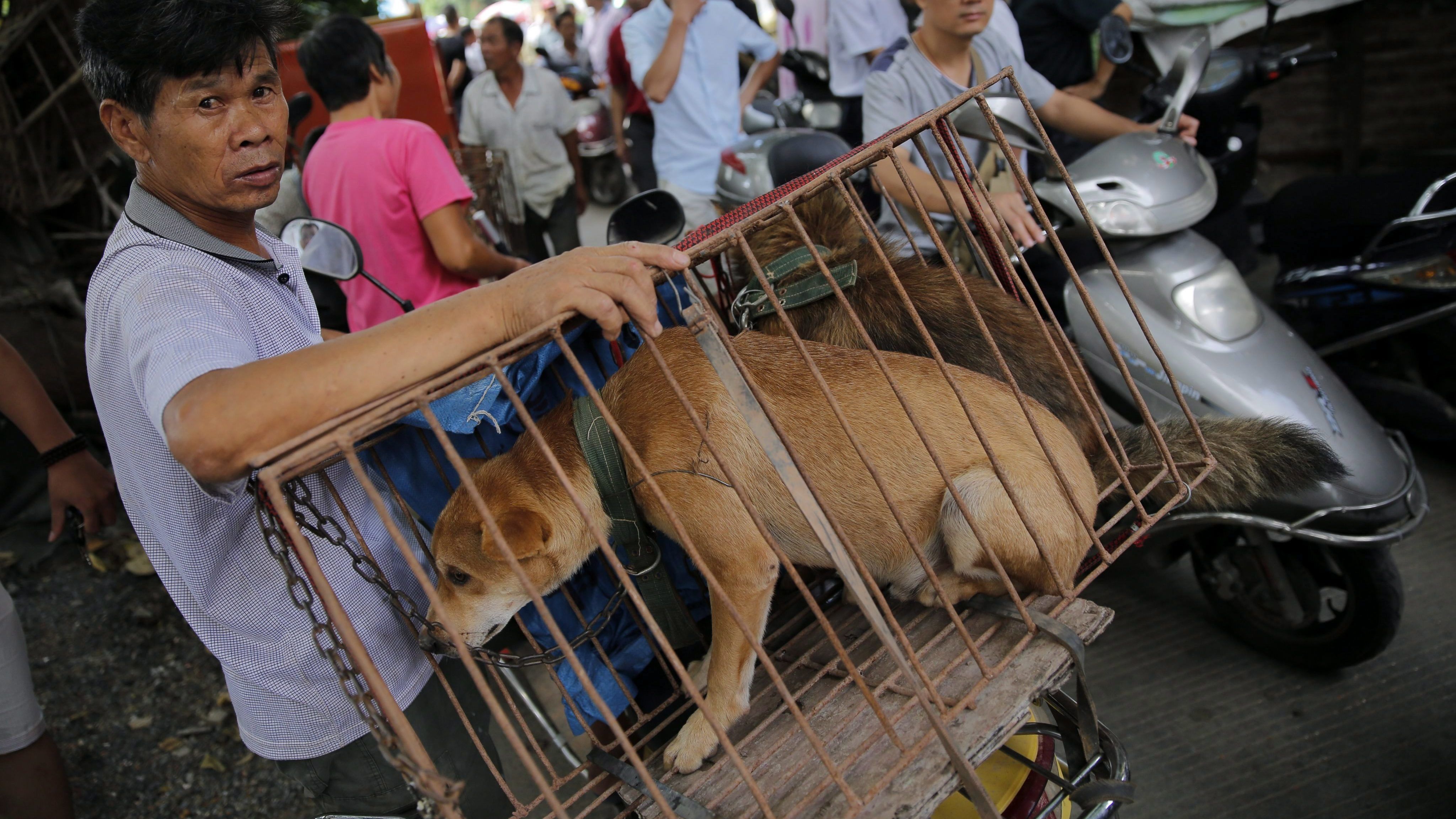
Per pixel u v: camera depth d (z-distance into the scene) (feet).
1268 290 16.88
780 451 4.22
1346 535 8.20
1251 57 13.37
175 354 4.32
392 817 6.28
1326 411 8.58
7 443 11.62
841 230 7.14
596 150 32.50
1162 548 9.60
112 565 13.19
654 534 6.06
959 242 9.80
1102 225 9.13
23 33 14.34
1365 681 9.41
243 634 5.47
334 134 10.42
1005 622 5.34
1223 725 9.15
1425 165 20.44
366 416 3.75
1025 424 6.04
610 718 4.01
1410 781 8.19
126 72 4.74
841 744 4.75
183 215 5.21
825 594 6.54
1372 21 20.66
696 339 4.27
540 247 21.58
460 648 3.81
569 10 38.11
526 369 5.84
